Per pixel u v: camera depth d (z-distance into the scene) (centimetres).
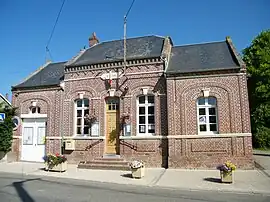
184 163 1407
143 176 1214
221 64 1475
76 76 1702
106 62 1627
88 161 1519
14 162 1720
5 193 856
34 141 1770
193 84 1455
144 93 1543
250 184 1027
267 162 1561
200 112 1448
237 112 1385
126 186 1030
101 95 1628
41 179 1150
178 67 1538
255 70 2686
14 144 1781
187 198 823
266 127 2586
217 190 951
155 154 1484
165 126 1488
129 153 1520
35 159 1748
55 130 1697
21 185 998
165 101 1506
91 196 828
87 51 1938
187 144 1419
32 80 1925
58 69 2019
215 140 1391
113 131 1602
